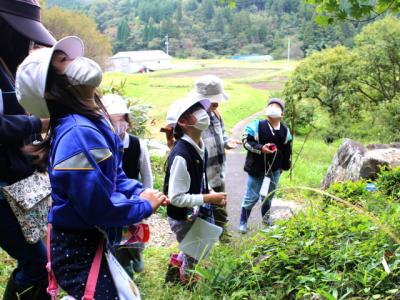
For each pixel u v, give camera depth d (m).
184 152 3.43
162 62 84.62
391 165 6.13
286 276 3.01
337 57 23.92
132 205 2.16
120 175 2.40
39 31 2.80
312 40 105.31
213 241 3.54
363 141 21.64
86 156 2.05
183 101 3.49
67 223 2.17
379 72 23.92
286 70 67.81
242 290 3.04
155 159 8.84
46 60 2.12
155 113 21.89
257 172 5.40
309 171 11.05
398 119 21.58
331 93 24.22
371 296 2.58
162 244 5.46
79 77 2.12
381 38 23.62
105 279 2.17
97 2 159.00
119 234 2.36
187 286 3.45
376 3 4.46
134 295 2.22
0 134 2.55
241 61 96.19
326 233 3.30
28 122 2.66
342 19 4.56
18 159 2.74
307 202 5.16
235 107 29.64
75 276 2.17
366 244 2.96
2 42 2.81
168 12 144.75
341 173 7.07
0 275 4.00
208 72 66.19
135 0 158.00
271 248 3.38
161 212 6.53
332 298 2.46
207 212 3.69
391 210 3.73
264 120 5.50
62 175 2.05
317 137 22.58
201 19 138.38
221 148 4.57
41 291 2.93
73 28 48.22
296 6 134.88
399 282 2.62
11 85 2.82
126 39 126.25
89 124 2.12
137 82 40.31
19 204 2.71
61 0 167.62
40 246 2.91
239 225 5.91
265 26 127.88
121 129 3.48
